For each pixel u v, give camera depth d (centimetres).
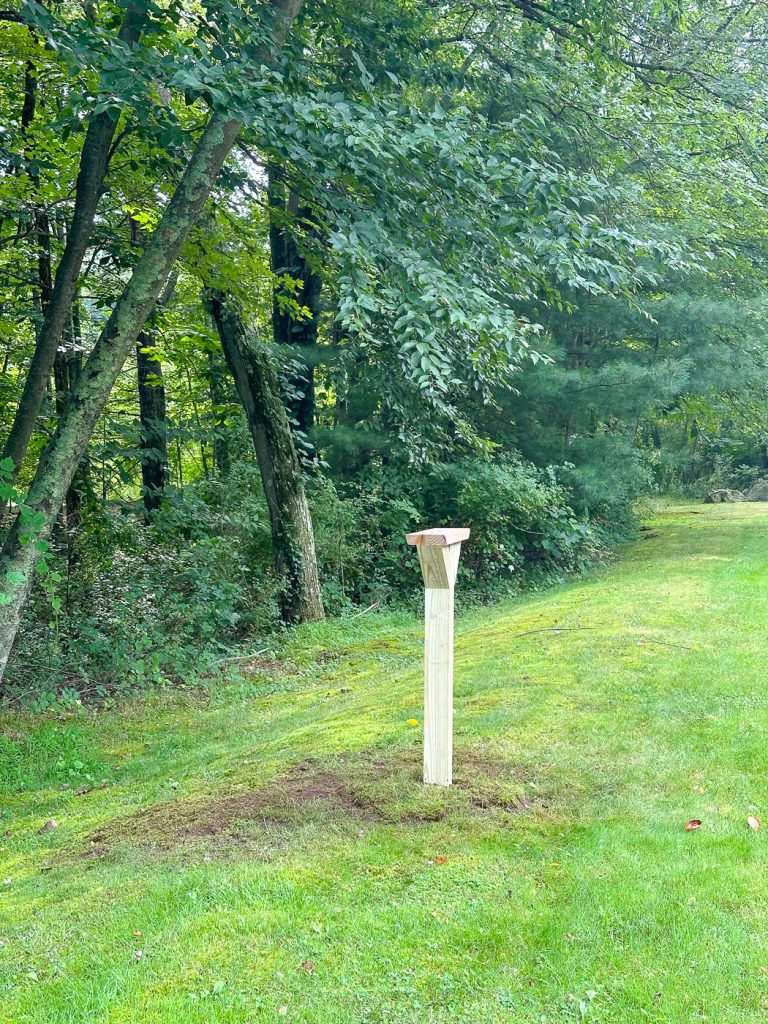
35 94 994
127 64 603
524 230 738
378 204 719
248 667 1044
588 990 296
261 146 791
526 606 1199
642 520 2119
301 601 1238
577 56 1370
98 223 1047
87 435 684
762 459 3653
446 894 355
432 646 466
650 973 305
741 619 880
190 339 1205
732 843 398
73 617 1015
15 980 315
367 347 1115
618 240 745
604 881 364
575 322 1555
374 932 329
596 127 1323
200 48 657
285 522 1238
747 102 1566
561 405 1537
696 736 540
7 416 1183
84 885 399
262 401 1236
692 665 700
